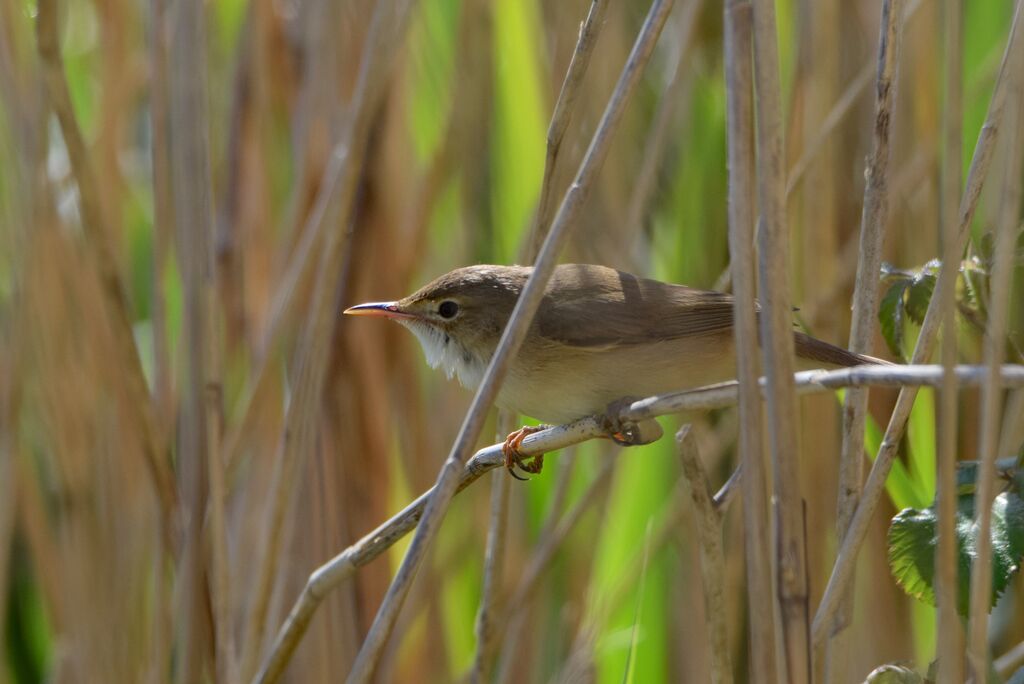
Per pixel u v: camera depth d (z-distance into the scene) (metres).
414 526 6.15
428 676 8.94
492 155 9.00
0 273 9.26
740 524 8.68
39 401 8.91
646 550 7.57
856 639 8.27
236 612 8.73
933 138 8.17
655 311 6.88
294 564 8.64
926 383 4.54
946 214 4.52
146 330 10.97
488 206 9.33
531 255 6.28
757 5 4.75
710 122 9.22
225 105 9.77
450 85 9.16
